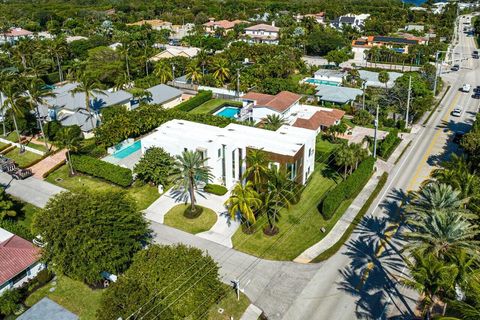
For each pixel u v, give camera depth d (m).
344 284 43.38
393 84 104.12
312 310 40.25
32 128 82.75
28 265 43.34
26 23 192.25
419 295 41.50
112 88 108.06
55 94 83.19
